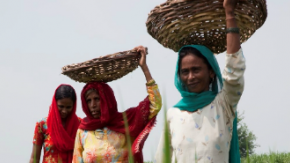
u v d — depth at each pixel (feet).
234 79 11.00
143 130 14.49
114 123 14.94
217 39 12.55
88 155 14.40
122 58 13.94
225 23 11.52
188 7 11.16
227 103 11.46
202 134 11.29
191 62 11.86
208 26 11.62
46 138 17.37
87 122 15.14
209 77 12.30
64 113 17.48
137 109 14.88
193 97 11.91
